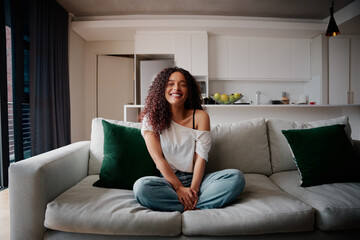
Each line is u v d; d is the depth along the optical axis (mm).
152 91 1255
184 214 951
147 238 927
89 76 4578
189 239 923
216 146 1465
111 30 4031
